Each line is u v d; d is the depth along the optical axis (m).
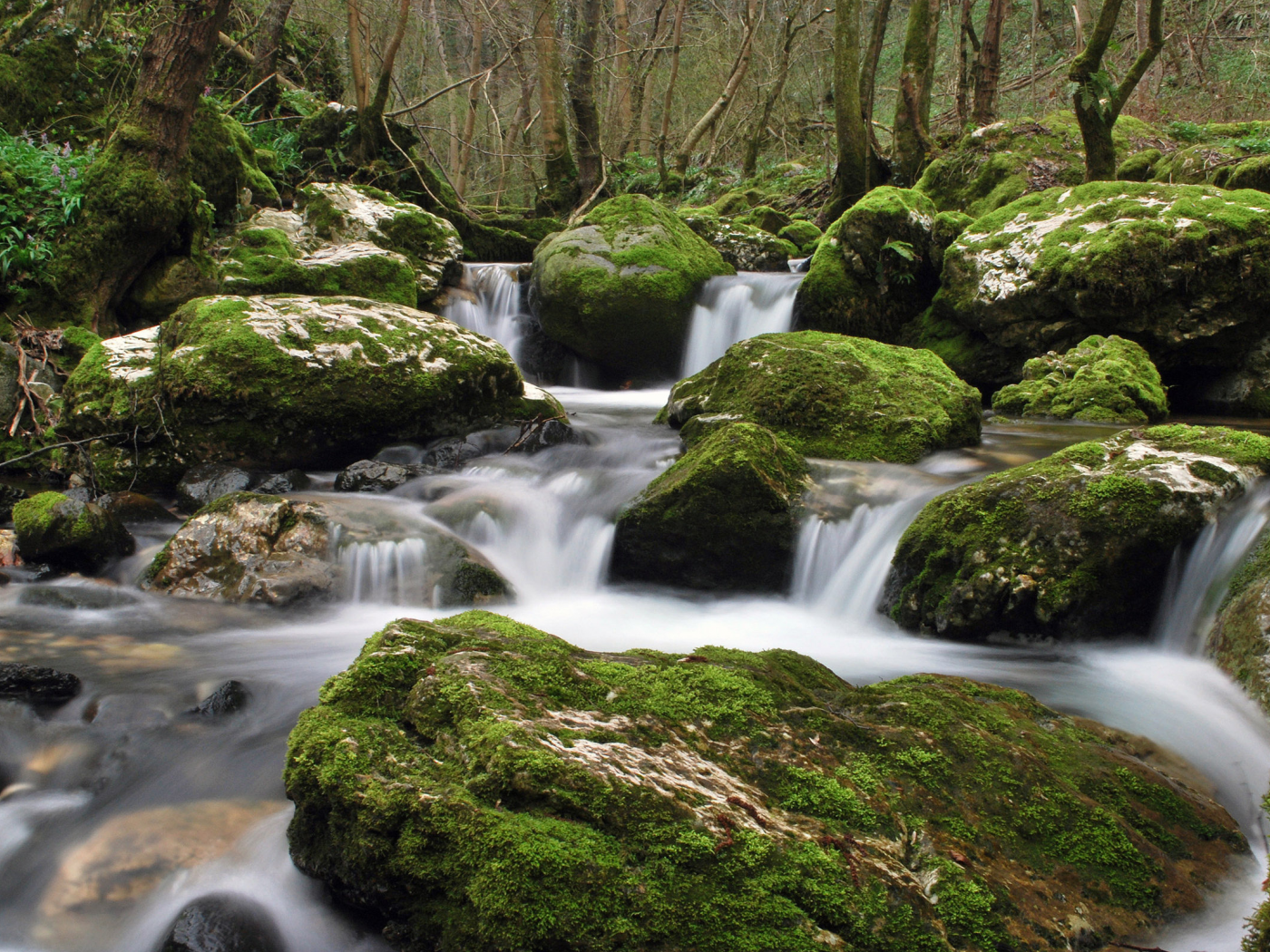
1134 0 17.17
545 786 2.01
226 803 2.79
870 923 1.86
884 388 6.07
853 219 10.06
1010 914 1.99
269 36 14.94
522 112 21.84
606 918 1.79
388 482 5.88
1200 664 3.42
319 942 2.18
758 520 4.80
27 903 2.40
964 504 4.10
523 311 11.78
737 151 24.00
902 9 24.34
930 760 2.38
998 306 8.52
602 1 22.20
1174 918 2.11
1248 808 2.67
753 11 19.53
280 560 4.70
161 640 4.13
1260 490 3.76
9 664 3.46
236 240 9.59
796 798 2.18
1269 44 16.72
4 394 6.77
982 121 14.37
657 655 2.97
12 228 7.69
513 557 5.29
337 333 6.57
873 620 4.36
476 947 1.84
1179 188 8.27
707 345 10.70
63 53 9.59
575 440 7.04
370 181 13.95
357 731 2.31
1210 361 8.01
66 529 4.94
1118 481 3.76
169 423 6.18
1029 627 3.80
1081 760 2.59
